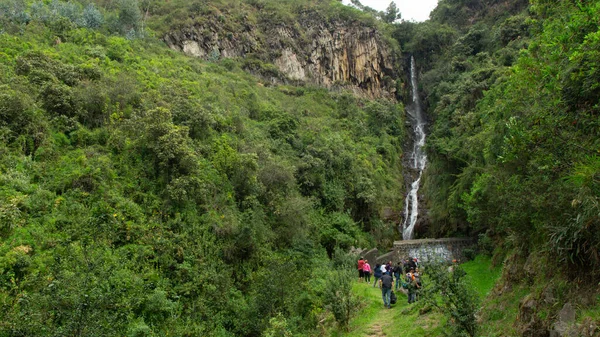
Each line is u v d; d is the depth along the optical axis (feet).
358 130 118.73
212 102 72.08
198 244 42.52
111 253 35.29
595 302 16.35
